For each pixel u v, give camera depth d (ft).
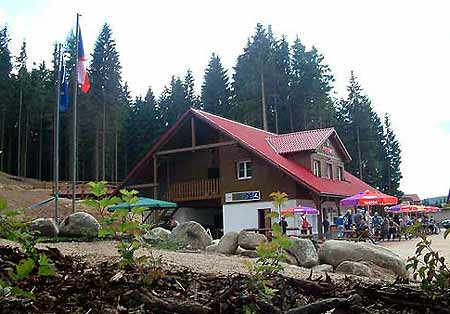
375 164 240.94
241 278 13.06
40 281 11.44
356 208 123.03
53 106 220.84
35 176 232.32
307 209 87.66
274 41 214.90
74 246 31.37
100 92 207.31
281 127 213.05
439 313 11.75
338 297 12.04
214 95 250.98
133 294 10.64
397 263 32.81
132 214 11.02
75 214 42.29
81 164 215.51
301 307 10.52
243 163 110.42
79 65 78.79
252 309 10.20
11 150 233.35
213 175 115.85
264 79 208.23
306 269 29.63
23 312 9.76
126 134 238.48
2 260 13.50
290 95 214.48
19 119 228.22
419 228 13.32
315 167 115.65
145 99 258.98
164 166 119.65
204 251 39.93
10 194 139.03
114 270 12.93
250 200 107.96
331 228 102.58
